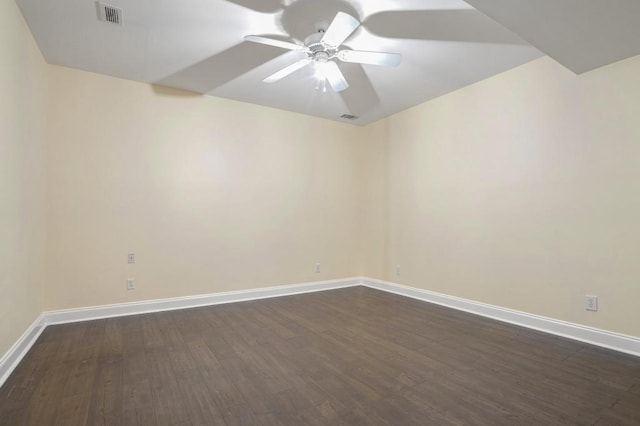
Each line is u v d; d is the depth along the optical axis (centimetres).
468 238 364
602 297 264
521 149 317
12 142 224
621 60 255
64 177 319
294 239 453
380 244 481
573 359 242
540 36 223
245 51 292
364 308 378
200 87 370
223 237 400
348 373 221
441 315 350
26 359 238
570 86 284
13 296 227
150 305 356
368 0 223
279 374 219
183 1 224
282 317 343
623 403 186
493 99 341
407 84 362
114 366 229
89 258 329
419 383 208
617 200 257
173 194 371
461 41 274
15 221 231
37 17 241
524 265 314
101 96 336
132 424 166
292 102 418
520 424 167
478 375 218
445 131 390
